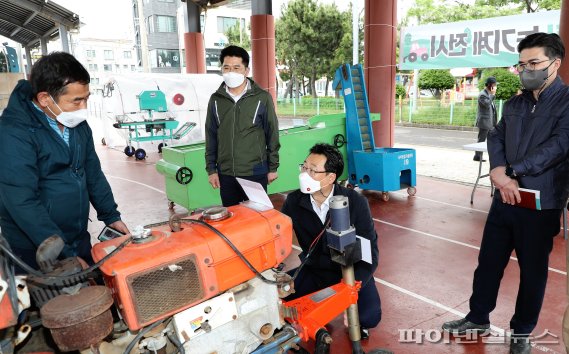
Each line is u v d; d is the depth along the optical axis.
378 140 7.03
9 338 1.33
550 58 2.00
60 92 1.63
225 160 3.25
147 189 7.01
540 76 2.02
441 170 7.70
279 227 1.60
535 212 2.13
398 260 3.82
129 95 11.02
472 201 5.54
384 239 4.37
